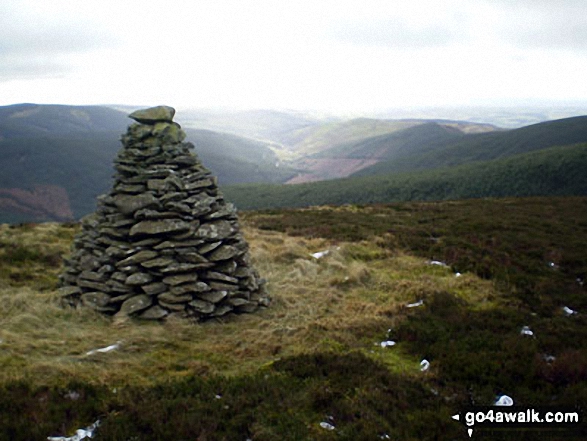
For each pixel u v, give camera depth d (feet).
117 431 17.69
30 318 31.96
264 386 22.39
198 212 35.35
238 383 22.79
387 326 33.60
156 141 36.22
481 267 49.85
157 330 30.99
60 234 65.31
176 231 34.60
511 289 43.29
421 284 44.16
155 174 35.42
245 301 35.58
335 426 19.17
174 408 19.69
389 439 18.30
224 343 29.89
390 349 29.71
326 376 24.12
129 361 26.20
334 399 21.03
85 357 26.35
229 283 35.58
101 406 19.94
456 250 57.57
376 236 67.62
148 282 33.68
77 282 35.91
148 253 34.06
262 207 392.27
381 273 49.26
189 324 32.35
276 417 19.35
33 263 49.32
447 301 38.83
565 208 103.24
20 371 23.76
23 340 28.17
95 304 33.94
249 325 33.55
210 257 35.04
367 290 43.70
